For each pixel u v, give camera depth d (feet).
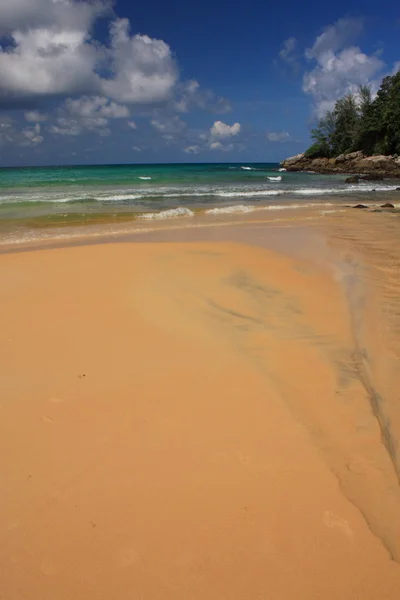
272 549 7.93
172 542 8.06
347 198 73.87
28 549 7.93
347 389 13.32
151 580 7.38
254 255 30.50
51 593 7.17
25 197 65.26
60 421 11.49
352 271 26.58
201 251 31.45
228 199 69.77
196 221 47.57
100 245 32.99
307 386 13.43
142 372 13.94
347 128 197.16
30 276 24.27
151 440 10.79
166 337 16.53
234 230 42.04
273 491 9.27
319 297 21.63
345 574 7.48
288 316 19.04
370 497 9.16
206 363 14.62
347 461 10.21
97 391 12.85
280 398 12.71
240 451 10.45
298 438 10.98
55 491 9.21
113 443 10.68
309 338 16.85
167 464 10.00
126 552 7.88
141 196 69.46
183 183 101.96
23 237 38.06
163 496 9.10
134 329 17.19
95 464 9.99
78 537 8.17
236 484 9.43
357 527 8.42
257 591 7.19
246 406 12.26
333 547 7.99
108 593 7.18
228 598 7.07
